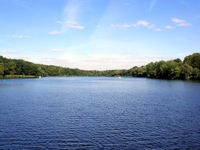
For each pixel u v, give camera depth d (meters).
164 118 27.64
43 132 21.42
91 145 18.02
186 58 178.50
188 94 57.25
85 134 20.89
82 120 26.42
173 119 27.11
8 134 20.69
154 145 18.09
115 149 17.19
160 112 31.55
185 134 21.03
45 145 17.94
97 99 46.75
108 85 102.75
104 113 30.66
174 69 155.25
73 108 34.72
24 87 81.69
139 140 19.27
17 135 20.41
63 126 23.61
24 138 19.59
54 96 52.12
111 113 30.67
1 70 159.62
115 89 77.00
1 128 22.62
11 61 191.38
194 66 159.12
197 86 88.62
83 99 46.56
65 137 19.97
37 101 42.59
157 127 23.42
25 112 31.03
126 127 23.38
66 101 43.09
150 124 24.67
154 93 60.62
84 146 17.78
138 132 21.59
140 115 29.42
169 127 23.44
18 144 18.11
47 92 62.66
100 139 19.48
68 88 80.88
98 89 77.19
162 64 176.75
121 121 26.00
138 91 67.88
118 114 30.03
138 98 48.72
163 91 66.88
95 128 22.94
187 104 39.44
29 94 56.25
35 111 31.86
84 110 33.00
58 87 85.81
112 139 19.52
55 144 18.19
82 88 82.12
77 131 21.83
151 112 31.52
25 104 38.50
